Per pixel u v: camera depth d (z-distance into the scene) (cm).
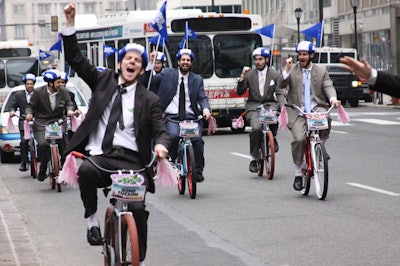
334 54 4547
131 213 762
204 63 2970
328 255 984
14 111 1988
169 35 2962
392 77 621
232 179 1725
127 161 788
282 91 1681
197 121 1527
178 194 1552
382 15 5884
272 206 1356
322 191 1393
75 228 1248
